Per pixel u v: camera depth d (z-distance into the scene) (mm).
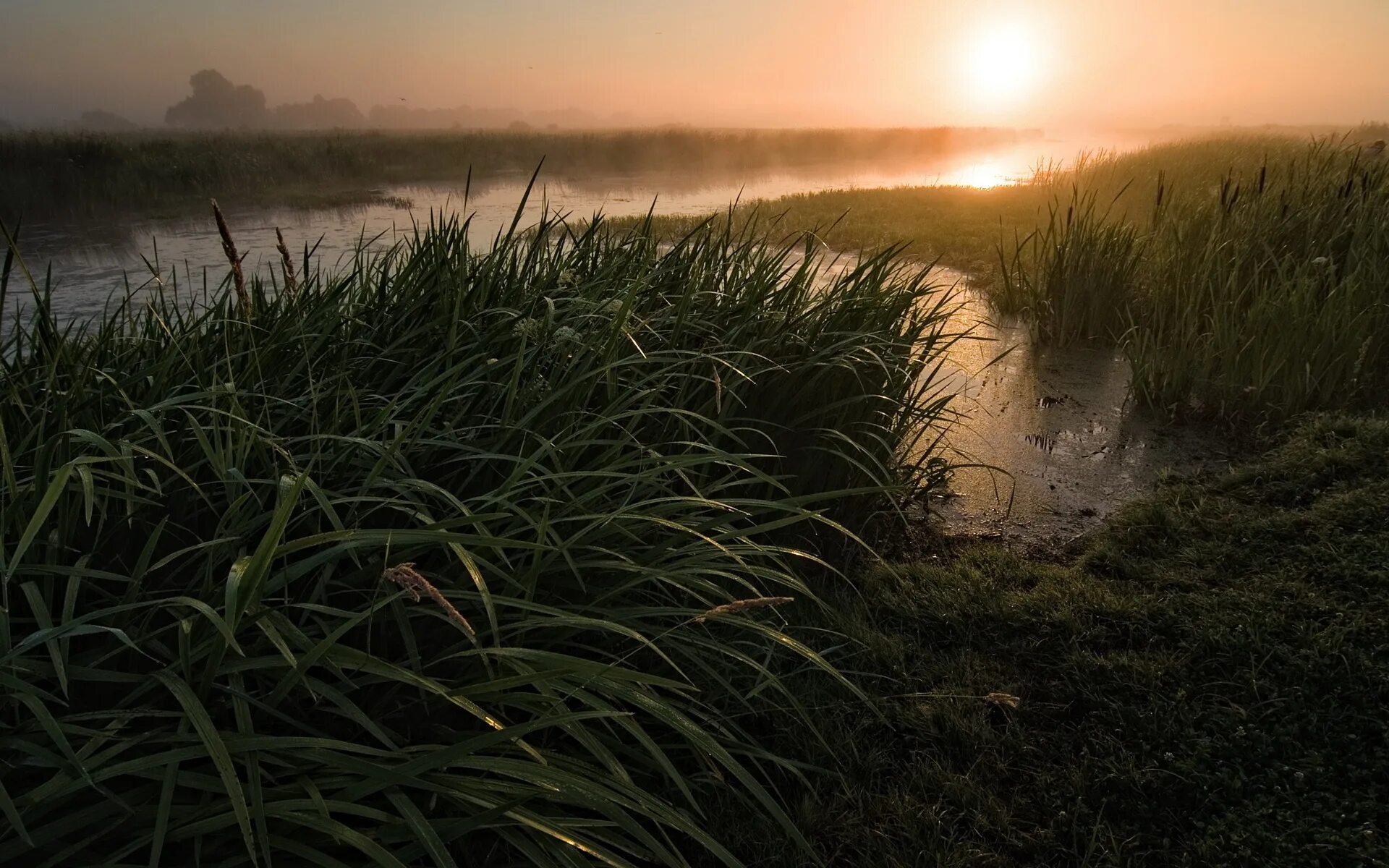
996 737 2277
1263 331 4516
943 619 2797
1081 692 2420
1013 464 4137
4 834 1354
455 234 3002
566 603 2107
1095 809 2049
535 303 2805
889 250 3740
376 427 2068
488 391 2434
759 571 2207
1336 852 1834
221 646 1458
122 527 1918
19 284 9141
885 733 2340
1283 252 5508
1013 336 6402
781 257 3637
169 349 2449
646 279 3031
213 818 1331
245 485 1876
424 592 1240
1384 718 2184
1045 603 2832
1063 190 13883
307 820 1339
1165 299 5621
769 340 3189
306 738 1407
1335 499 3182
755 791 1740
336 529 1581
